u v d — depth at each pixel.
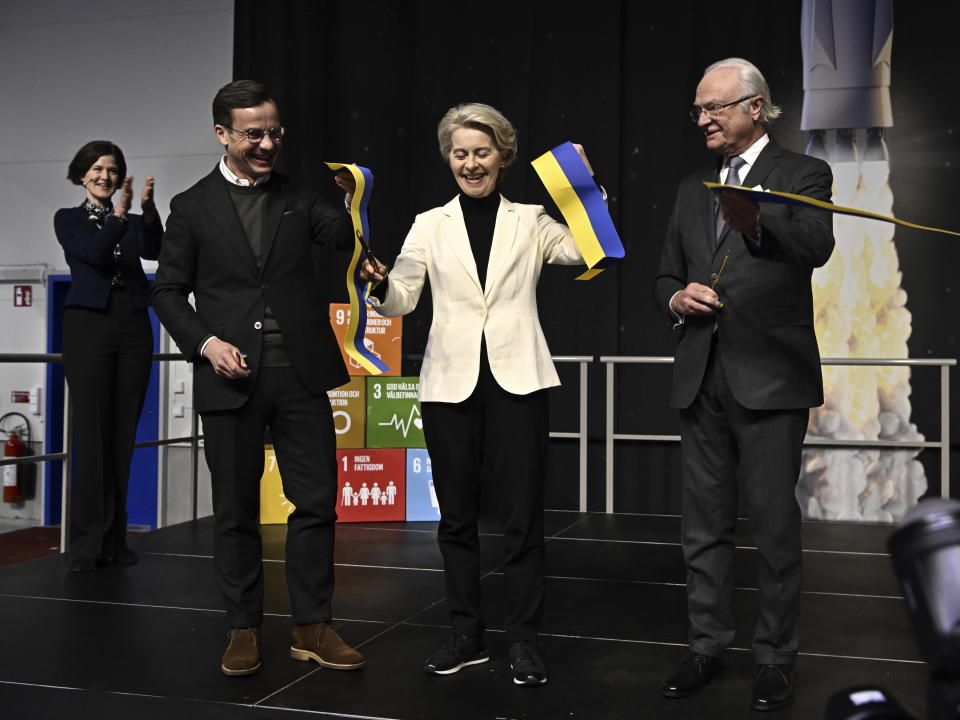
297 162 5.83
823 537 4.56
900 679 2.43
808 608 3.18
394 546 4.33
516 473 2.35
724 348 2.23
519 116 5.53
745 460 2.25
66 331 3.76
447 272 2.38
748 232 1.99
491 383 2.34
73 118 6.52
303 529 2.50
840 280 5.13
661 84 5.37
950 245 5.01
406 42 5.71
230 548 2.46
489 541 4.40
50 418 6.69
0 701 2.28
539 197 5.50
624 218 5.43
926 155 5.03
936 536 0.52
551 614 3.10
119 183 3.85
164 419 6.41
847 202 5.12
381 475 5.06
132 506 6.54
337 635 2.53
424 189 5.68
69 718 2.18
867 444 5.06
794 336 2.21
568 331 5.49
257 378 2.39
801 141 5.18
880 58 5.07
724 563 2.34
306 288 2.46
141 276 3.87
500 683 2.37
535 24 5.51
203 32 6.26
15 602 3.26
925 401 5.04
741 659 2.58
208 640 2.79
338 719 2.14
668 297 2.35
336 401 5.03
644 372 5.39
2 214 6.66
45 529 6.66
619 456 5.46
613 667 2.52
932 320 5.03
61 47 6.54
